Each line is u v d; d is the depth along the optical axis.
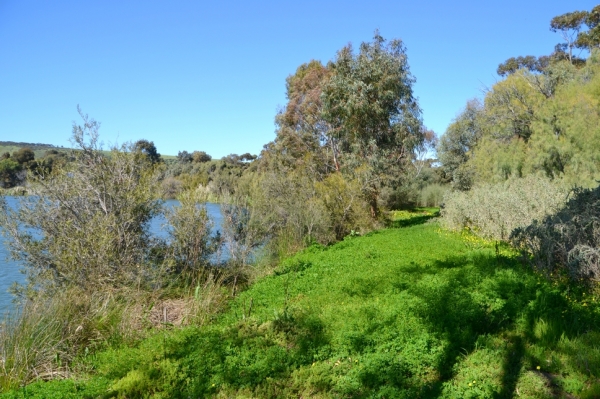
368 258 11.88
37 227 9.51
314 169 24.61
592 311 6.37
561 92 19.73
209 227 11.29
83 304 7.00
